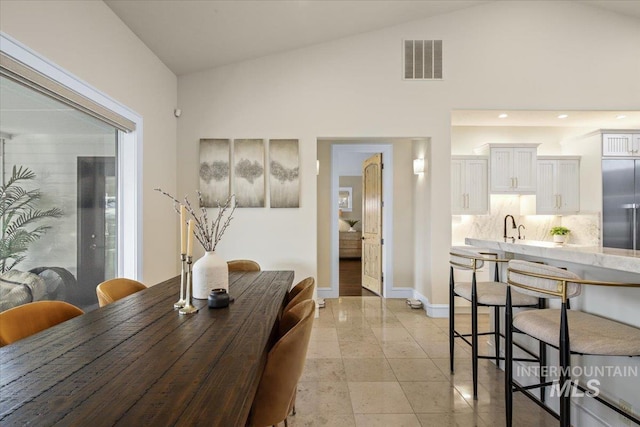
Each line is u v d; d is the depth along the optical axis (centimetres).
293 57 413
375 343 328
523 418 204
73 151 253
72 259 255
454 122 484
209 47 364
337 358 292
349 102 414
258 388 123
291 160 411
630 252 165
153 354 109
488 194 481
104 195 294
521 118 458
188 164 412
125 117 299
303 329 126
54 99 224
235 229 411
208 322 144
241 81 412
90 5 251
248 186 410
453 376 259
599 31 414
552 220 512
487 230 509
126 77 301
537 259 244
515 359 219
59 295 242
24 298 213
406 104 416
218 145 410
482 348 310
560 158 494
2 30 176
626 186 464
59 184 241
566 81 414
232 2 301
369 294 539
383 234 520
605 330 147
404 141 514
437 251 415
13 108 203
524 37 414
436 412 211
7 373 96
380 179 527
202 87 411
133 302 179
